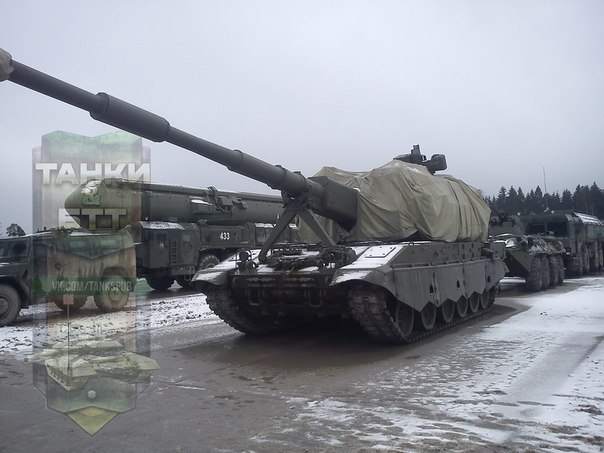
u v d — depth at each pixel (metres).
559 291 16.23
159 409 5.32
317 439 4.41
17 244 11.95
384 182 10.38
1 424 4.97
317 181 9.67
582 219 23.02
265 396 5.75
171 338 9.51
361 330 10.05
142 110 6.58
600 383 5.82
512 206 76.19
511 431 4.45
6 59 3.80
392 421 4.79
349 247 8.66
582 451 4.01
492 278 12.23
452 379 6.18
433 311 9.30
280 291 8.71
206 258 19.38
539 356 7.20
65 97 5.76
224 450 4.23
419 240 10.45
